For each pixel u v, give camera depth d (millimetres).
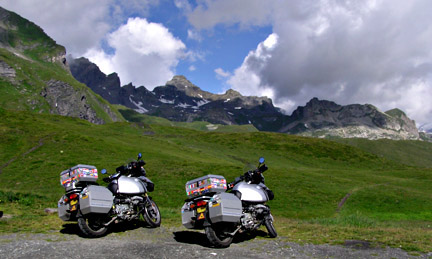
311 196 47750
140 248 8852
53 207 17906
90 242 9617
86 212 10156
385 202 45656
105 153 74625
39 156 67875
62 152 71438
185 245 9578
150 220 12219
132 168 11883
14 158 65375
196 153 99438
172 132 148375
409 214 39656
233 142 130500
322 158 115750
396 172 82125
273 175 60500
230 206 9516
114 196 11133
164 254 8305
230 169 62250
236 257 8297
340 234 11875
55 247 8664
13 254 7934
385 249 9242
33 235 10484
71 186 10859
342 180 60812
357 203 45094
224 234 9711
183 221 10289
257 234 11820
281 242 10328
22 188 46344
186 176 55000
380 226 16281
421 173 79062
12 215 14438
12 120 101375
